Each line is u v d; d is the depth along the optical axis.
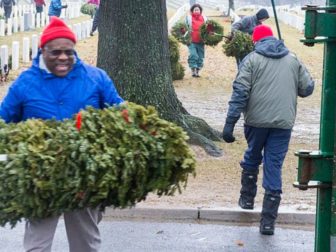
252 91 8.93
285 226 9.92
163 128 5.50
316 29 4.28
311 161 4.34
